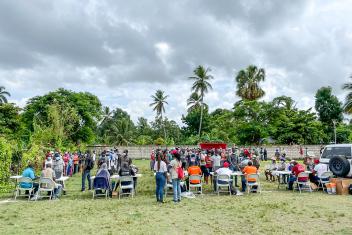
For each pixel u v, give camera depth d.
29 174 12.70
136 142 61.94
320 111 60.25
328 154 15.60
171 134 72.19
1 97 62.66
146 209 10.63
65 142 34.66
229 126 53.06
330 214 9.73
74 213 9.98
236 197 13.08
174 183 12.16
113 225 8.45
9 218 9.29
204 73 61.84
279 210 10.35
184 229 8.09
